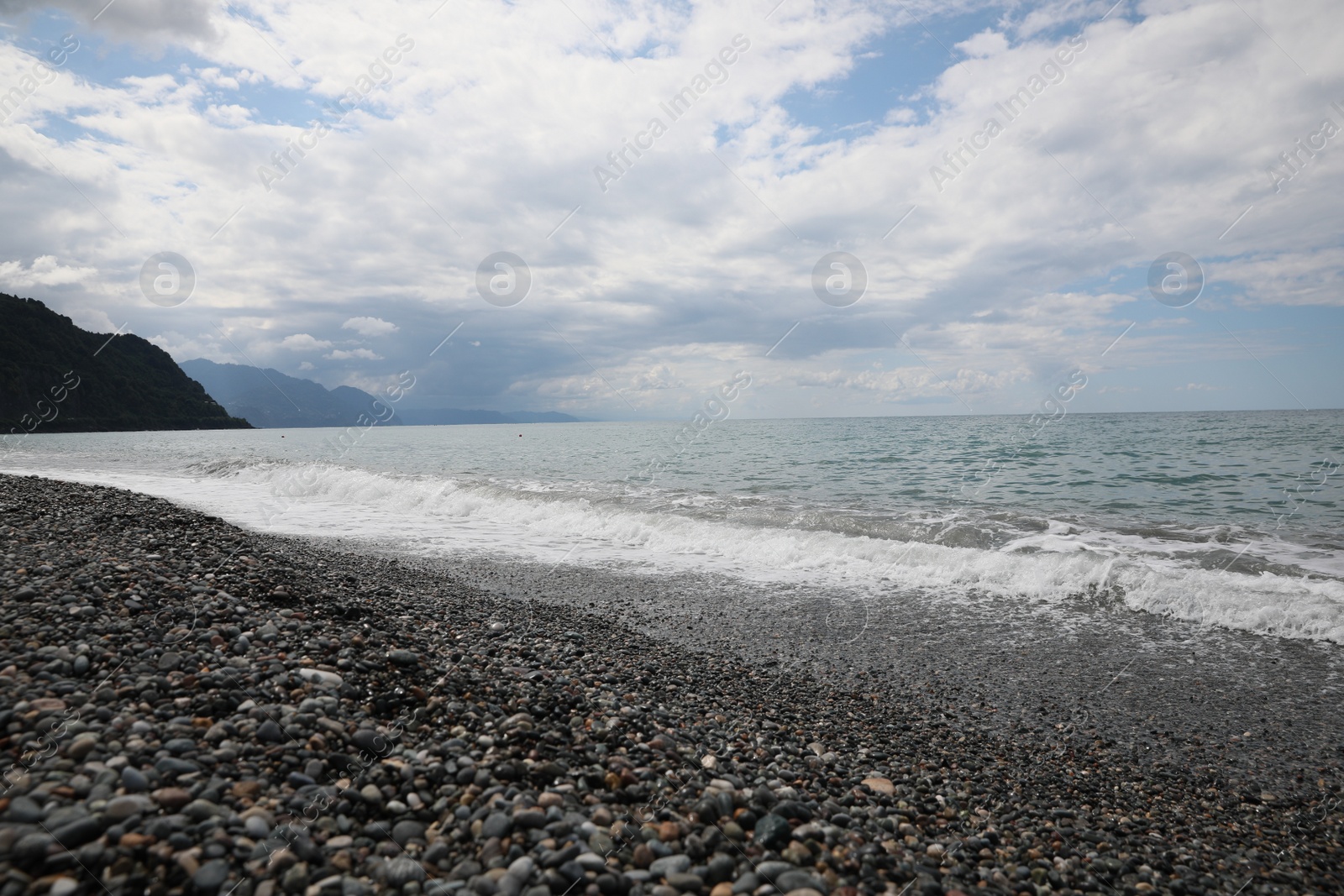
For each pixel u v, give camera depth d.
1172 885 3.46
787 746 4.61
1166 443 31.72
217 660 3.92
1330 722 5.74
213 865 2.35
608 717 4.28
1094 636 7.88
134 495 12.28
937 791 4.24
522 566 10.60
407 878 2.52
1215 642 7.66
